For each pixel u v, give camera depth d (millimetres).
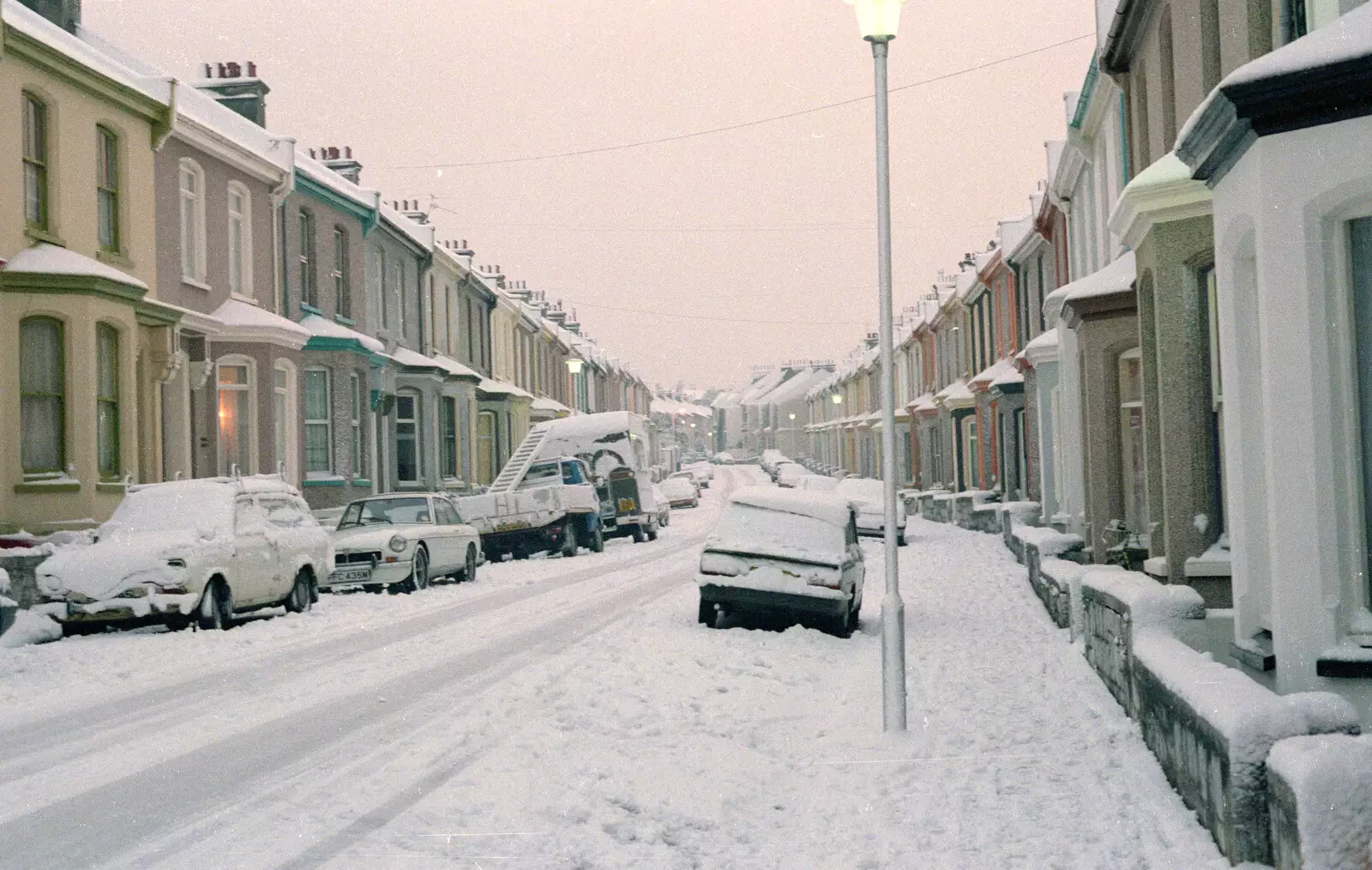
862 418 75250
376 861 6027
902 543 33625
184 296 22281
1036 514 29094
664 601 18344
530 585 21797
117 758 8227
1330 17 8969
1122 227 13227
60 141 18328
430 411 34531
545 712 9805
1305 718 5746
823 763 8406
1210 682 6641
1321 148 7121
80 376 17516
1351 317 7227
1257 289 8031
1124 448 17484
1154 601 9078
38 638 14141
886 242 9672
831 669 12570
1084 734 8914
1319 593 7160
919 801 7312
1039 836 6539
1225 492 12062
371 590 21328
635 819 6910
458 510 25703
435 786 7484
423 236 36438
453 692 10781
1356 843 4820
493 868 5965
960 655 13156
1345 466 7199
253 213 25016
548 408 52406
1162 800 7066
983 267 39656
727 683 11320
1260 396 8414
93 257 19156
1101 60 17438
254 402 23703
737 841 6637
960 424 46875
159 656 12883
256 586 15953
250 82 28266
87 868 5867
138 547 14516
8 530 16812
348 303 30125
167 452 21766
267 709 10000
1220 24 12148
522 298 60031
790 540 15359
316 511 25766
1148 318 13484
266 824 6641
